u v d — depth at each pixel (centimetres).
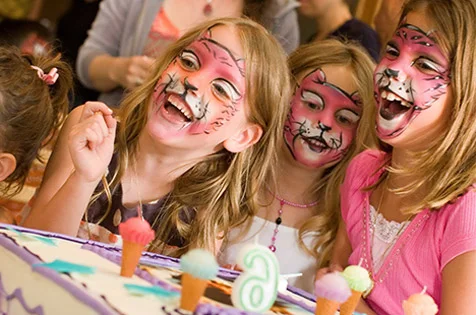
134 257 104
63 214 147
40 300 96
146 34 215
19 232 116
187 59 158
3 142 153
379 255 158
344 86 176
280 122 170
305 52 181
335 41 185
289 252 180
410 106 149
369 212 164
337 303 106
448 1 148
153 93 161
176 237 166
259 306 106
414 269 152
